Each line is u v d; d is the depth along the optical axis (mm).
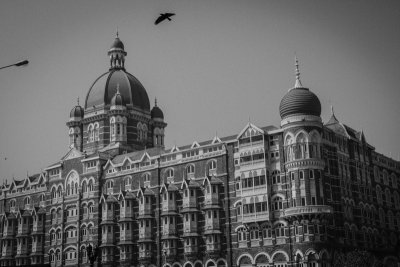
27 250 130375
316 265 90188
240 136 101812
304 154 94625
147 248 108500
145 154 115375
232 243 99188
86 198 121875
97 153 123438
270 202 96188
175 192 108625
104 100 136750
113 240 114750
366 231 107062
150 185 112625
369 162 115500
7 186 143875
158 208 109812
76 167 126125
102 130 134125
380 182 118250
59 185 128625
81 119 140500
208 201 102312
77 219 122188
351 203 104500
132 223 112875
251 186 98438
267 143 99688
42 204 131875
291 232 93188
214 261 100312
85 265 117688
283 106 98500
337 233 97062
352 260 88750
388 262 111250
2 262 133250
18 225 132250
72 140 139625
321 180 94188
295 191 93438
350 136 110250
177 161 109938
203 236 102875
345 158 106750
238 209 99875
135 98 138875
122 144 130375
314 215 91375
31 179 140000
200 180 105938
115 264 113688
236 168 101875
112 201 116375
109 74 141250
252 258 96188
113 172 119750
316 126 96500
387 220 116812
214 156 105062
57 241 124938
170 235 106375
